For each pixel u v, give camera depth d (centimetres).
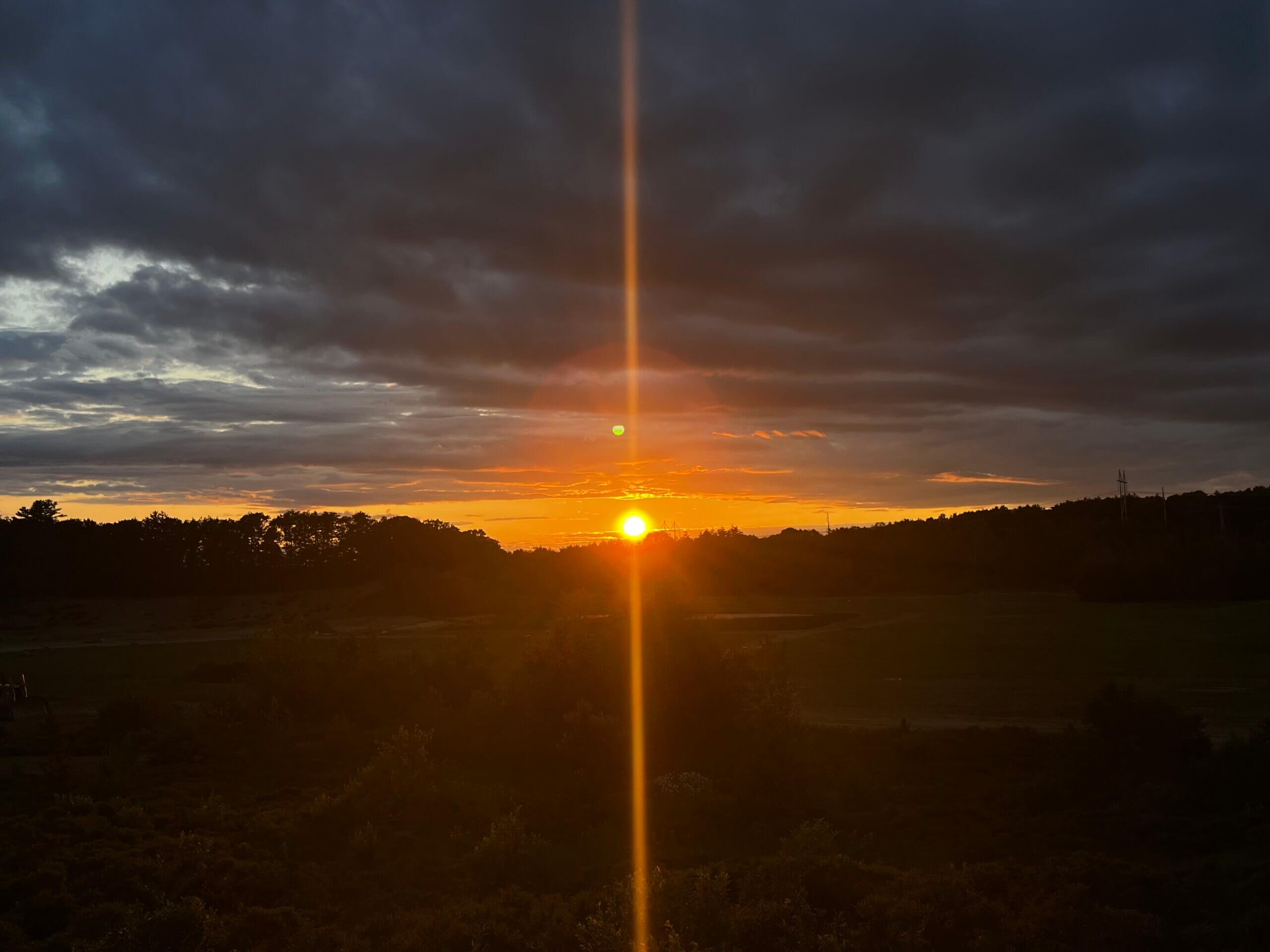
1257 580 7506
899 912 946
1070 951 881
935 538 11875
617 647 2102
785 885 1006
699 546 11350
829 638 5634
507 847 1237
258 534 11556
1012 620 6688
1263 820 1414
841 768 1878
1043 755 1958
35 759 2120
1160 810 1538
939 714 2941
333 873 1207
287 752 2047
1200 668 3947
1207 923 966
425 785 1559
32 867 1136
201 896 1065
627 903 962
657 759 1866
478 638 3047
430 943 924
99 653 6256
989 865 1149
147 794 1664
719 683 2052
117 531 11350
